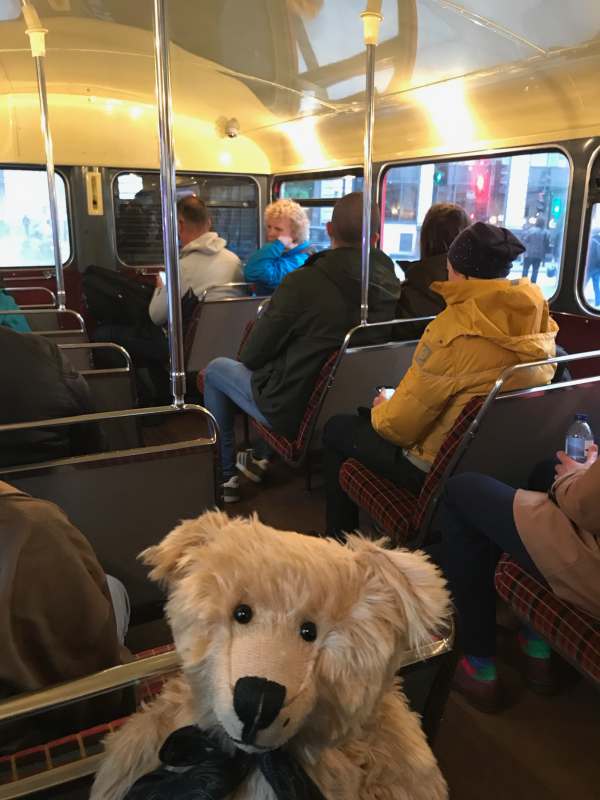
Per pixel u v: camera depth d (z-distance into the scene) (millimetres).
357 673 722
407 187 5051
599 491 1510
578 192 3756
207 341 4617
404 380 2312
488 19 2965
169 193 1906
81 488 1917
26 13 3281
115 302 5016
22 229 5844
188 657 745
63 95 5664
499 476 2291
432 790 840
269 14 3326
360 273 3041
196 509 2102
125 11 3461
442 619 909
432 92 4148
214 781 727
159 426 4891
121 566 2041
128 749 829
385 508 2396
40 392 2049
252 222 6809
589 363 3865
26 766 923
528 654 2131
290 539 818
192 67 4566
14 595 972
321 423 3125
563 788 1790
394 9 2949
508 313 2168
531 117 3896
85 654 1069
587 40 3041
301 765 757
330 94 4621
